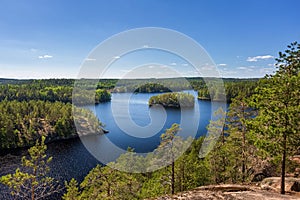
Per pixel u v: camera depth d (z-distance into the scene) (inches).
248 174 706.8
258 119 485.4
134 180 730.8
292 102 450.0
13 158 1791.3
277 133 448.5
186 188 728.3
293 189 515.2
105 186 699.4
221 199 366.3
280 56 471.2
